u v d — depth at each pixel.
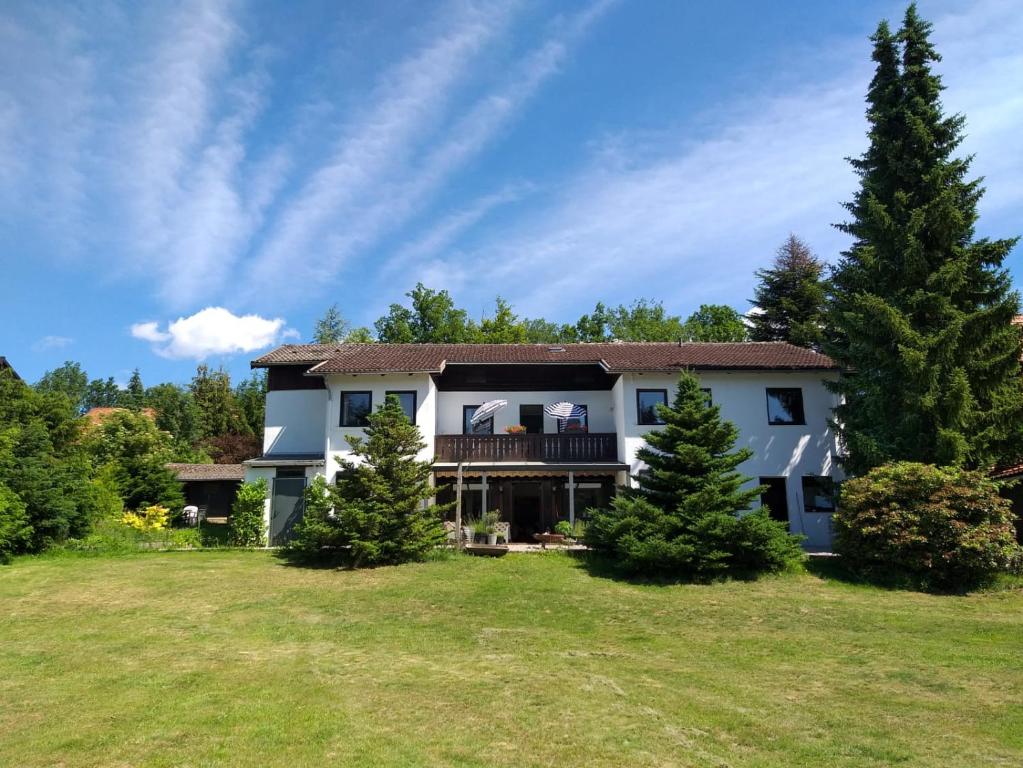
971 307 22.23
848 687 9.87
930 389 20.20
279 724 8.00
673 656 11.77
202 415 73.12
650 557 18.97
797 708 8.83
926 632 13.69
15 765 6.85
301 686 9.70
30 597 16.66
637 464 26.20
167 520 32.81
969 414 20.05
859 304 22.19
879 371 22.22
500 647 12.34
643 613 15.36
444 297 53.69
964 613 15.47
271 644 12.49
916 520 18.27
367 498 21.47
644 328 67.69
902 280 22.09
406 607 15.73
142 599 16.50
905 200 22.25
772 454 26.33
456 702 8.95
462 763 6.88
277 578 19.05
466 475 26.75
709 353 29.05
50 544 23.16
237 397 77.94
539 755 7.12
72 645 12.38
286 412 29.31
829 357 27.23
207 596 16.81
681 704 8.95
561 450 27.48
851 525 19.31
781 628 14.05
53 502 23.17
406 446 22.27
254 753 7.10
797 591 17.84
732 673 10.64
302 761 6.88
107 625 14.02
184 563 21.48
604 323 70.94
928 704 9.02
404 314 53.47
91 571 20.06
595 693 9.44
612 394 29.48
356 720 8.17
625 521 19.97
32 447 24.14
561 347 31.80
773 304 52.19
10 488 22.47
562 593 17.25
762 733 7.88
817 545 25.69
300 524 23.39
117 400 97.56
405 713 8.48
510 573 19.64
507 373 29.75
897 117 23.31
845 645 12.62
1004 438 20.19
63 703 8.91
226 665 10.95
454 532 23.89
